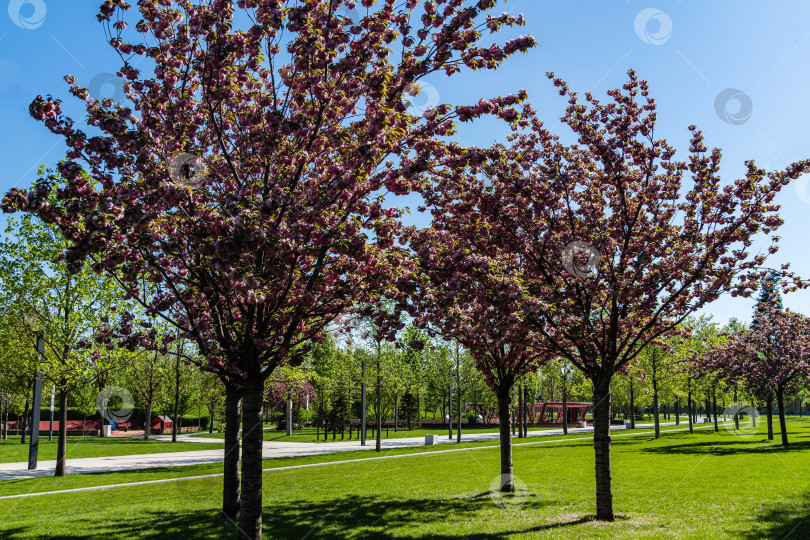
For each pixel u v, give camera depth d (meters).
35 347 20.25
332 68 7.39
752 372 27.00
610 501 11.30
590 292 11.59
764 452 23.20
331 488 16.91
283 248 6.71
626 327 12.86
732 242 11.35
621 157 11.62
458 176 11.27
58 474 19.97
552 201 11.71
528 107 12.37
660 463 20.89
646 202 11.92
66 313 19.09
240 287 6.49
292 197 7.17
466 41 6.89
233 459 11.66
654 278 11.43
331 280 7.54
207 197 7.60
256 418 7.81
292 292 7.90
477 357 13.47
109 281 18.80
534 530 10.27
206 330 8.20
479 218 11.78
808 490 13.90
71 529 10.98
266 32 7.61
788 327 26.52
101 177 7.29
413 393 51.03
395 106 7.15
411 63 7.12
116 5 7.27
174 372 45.94
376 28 7.06
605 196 12.65
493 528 10.57
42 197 6.39
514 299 10.16
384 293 8.30
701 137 11.84
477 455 26.81
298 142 8.07
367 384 35.47
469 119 7.27
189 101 7.95
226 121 8.73
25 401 39.00
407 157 7.85
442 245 11.70
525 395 43.53
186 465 24.50
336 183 6.63
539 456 25.58
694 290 12.10
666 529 10.02
